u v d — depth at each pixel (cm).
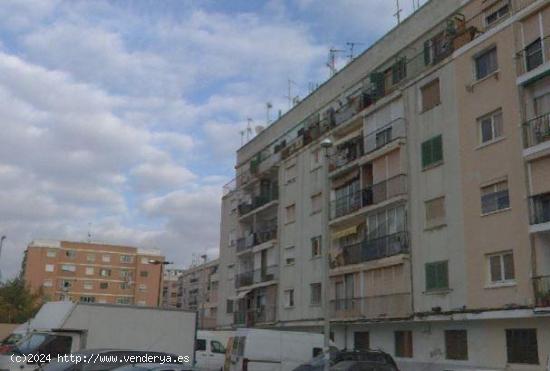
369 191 3325
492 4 2712
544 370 2183
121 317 2267
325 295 1950
